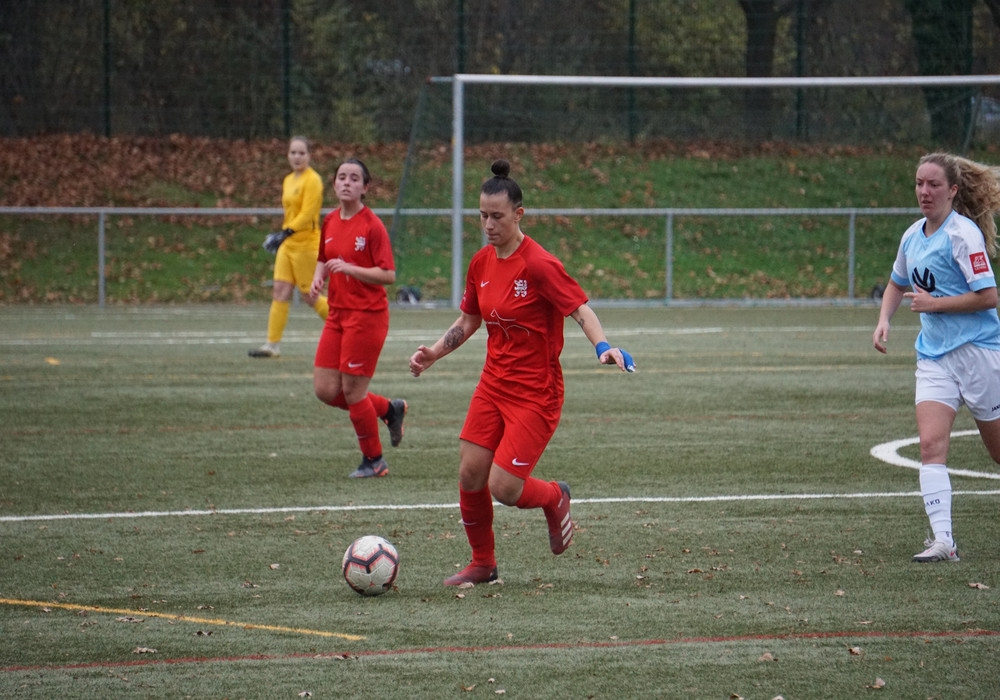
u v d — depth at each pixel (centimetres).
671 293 8369
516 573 2066
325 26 10431
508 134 10094
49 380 4572
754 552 2198
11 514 2514
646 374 4838
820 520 2459
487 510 1994
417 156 8725
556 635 1708
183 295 8519
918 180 2139
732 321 7125
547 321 1934
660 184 9631
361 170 2859
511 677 1532
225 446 3325
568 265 8888
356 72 10594
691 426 3647
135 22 9994
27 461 3102
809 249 9038
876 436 3475
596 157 9919
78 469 3000
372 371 2897
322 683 1512
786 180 9500
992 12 10019
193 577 2030
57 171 9519
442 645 1664
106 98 9962
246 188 9738
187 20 10106
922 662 1584
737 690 1485
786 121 9888
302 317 7362
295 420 3750
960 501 2622
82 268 8625
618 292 8644
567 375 4831
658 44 10275
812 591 1933
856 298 8588
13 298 8294
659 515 2506
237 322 6975
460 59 10075
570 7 10350
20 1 9775
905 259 2208
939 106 9200
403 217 8269
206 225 9225
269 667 1575
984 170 2136
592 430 3578
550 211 8000
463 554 2195
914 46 10131
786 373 4850
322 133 10450
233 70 10194
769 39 10088
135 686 1506
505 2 10344
